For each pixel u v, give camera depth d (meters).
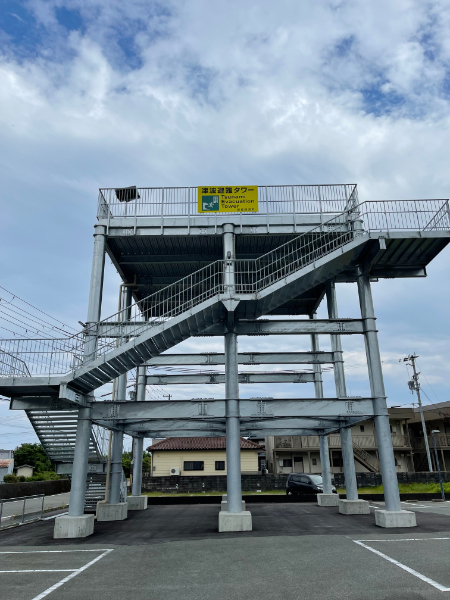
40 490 33.69
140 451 21.88
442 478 32.84
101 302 15.30
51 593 6.94
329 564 8.59
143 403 14.12
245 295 13.71
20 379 12.48
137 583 7.46
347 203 16.31
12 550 10.73
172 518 17.30
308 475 27.80
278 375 21.45
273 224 16.05
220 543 11.15
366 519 15.57
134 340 12.91
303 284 14.85
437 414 41.62
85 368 12.59
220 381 21.00
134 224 16.02
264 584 7.27
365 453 36.59
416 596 6.48
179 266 18.77
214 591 6.93
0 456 67.44
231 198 16.34
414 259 16.44
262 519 15.99
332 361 20.03
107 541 11.87
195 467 34.84
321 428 18.97
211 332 15.09
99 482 19.27
